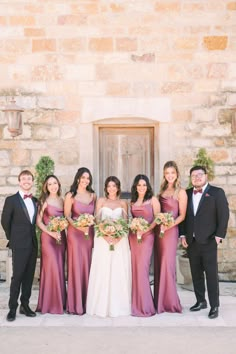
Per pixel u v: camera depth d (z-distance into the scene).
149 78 6.58
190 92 6.57
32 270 5.11
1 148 6.61
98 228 5.06
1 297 5.71
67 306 5.23
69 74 6.59
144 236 5.15
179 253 6.47
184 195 5.18
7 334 4.59
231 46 6.55
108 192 5.32
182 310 5.27
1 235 6.62
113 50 6.57
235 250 6.54
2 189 6.61
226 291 5.98
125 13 6.55
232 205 6.54
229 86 6.56
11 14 6.59
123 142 6.84
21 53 6.60
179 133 6.59
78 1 6.56
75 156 6.61
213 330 4.66
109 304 5.11
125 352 4.13
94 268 5.17
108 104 6.59
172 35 6.56
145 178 5.23
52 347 4.27
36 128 6.60
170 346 4.27
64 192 6.60
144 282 5.12
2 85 6.61
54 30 6.58
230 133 6.55
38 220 5.19
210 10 6.55
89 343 4.35
